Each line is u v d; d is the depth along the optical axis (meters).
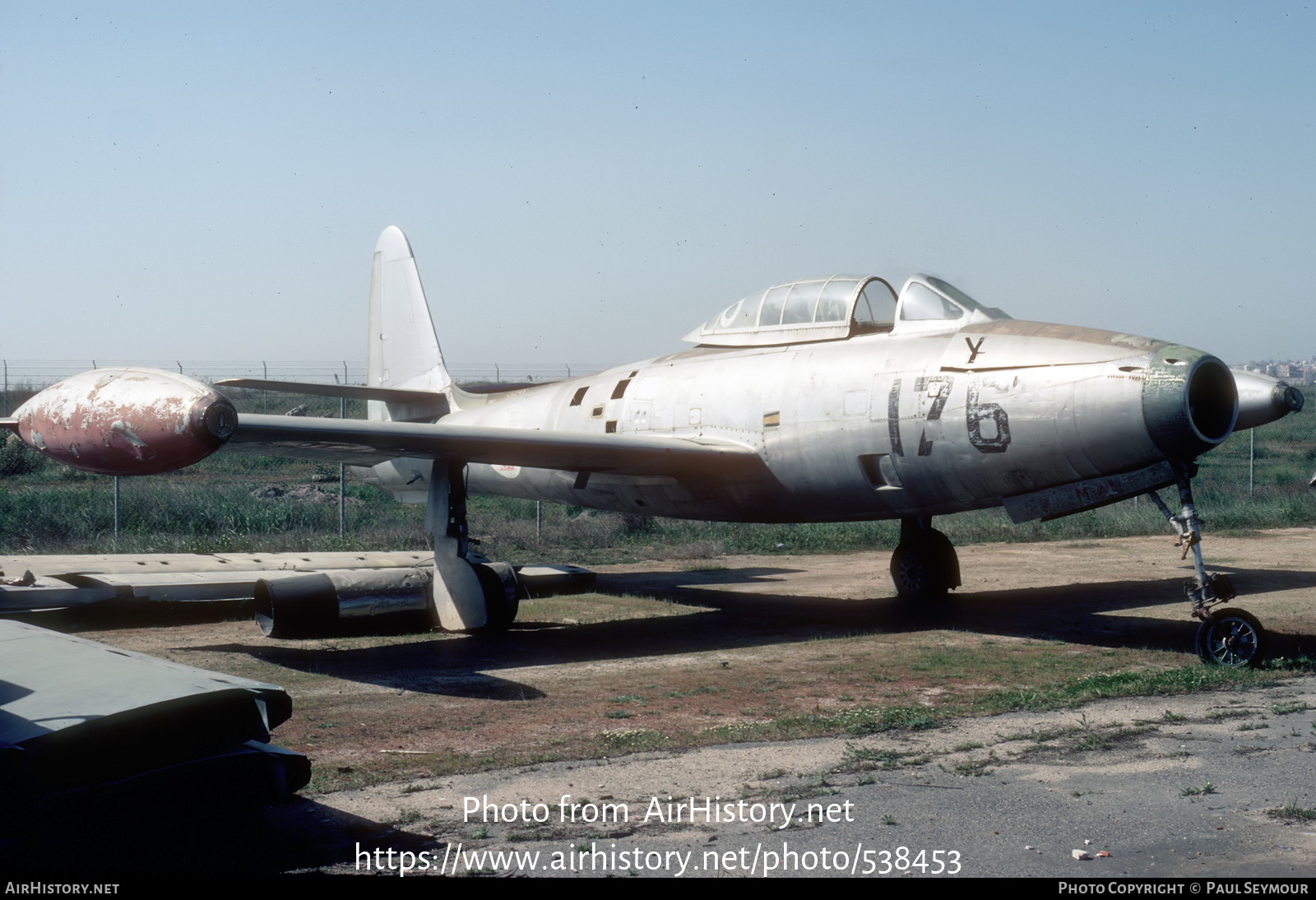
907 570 12.89
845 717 6.73
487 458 10.77
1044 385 8.86
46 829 4.16
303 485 27.36
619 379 13.12
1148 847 4.31
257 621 10.69
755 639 10.20
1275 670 7.91
